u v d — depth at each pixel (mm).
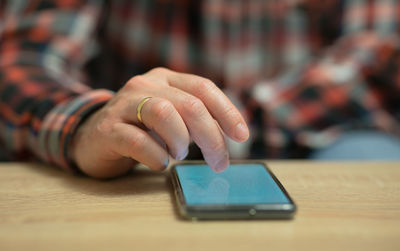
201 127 442
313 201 442
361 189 470
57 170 526
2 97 638
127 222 400
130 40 950
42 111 572
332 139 814
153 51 949
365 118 856
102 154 472
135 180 491
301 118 844
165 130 445
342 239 378
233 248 366
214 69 961
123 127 461
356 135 818
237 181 456
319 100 862
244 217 403
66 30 838
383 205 435
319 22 969
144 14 939
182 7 934
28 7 851
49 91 616
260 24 953
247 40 957
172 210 420
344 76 879
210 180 458
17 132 596
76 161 503
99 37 975
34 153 579
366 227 395
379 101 896
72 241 373
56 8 858
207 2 931
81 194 454
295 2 949
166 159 462
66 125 510
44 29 817
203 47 949
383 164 547
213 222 399
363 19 959
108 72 974
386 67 893
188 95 454
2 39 793
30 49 778
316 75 890
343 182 488
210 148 445
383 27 952
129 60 958
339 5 961
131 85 490
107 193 457
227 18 944
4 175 508
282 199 416
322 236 382
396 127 858
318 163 550
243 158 833
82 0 895
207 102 455
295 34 961
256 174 475
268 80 949
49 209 422
